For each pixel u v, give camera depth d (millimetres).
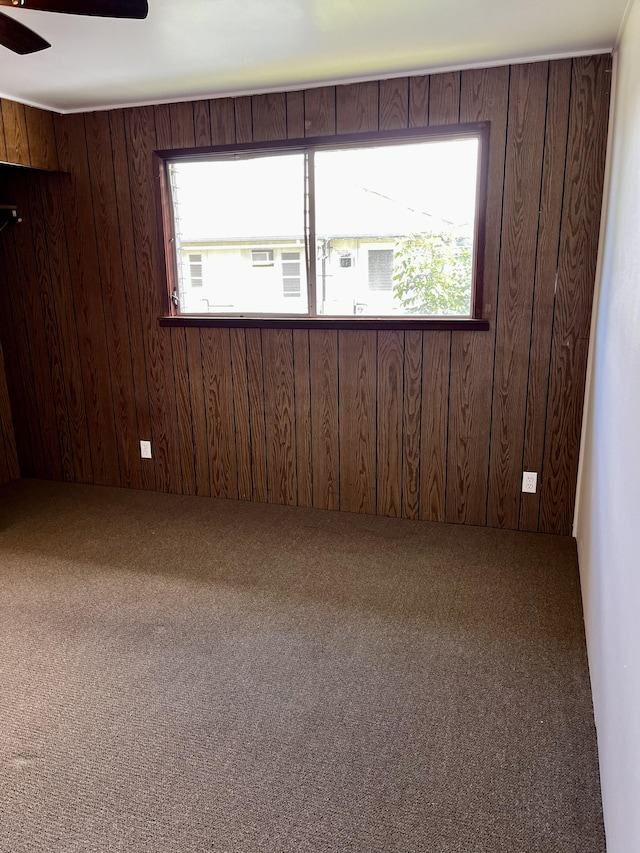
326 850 1446
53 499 3779
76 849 1460
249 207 3305
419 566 2834
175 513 3529
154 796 1608
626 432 1536
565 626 2338
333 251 3217
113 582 2729
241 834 1492
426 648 2217
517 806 1553
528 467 3121
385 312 3215
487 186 2850
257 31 2268
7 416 4086
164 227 3424
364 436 3367
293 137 3068
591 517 2326
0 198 3697
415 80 2830
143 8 1550
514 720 1853
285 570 2820
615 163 2338
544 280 2877
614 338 1995
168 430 3781
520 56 2625
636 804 1105
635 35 1868
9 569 2861
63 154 3484
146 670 2121
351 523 3344
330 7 2059
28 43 1779
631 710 1221
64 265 3691
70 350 3844
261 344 3432
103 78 2816
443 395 3166
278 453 3574
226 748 1767
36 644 2277
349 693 1990
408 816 1532
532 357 2980
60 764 1719
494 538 3123
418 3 2043
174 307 3586
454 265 3061
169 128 3268
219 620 2418
